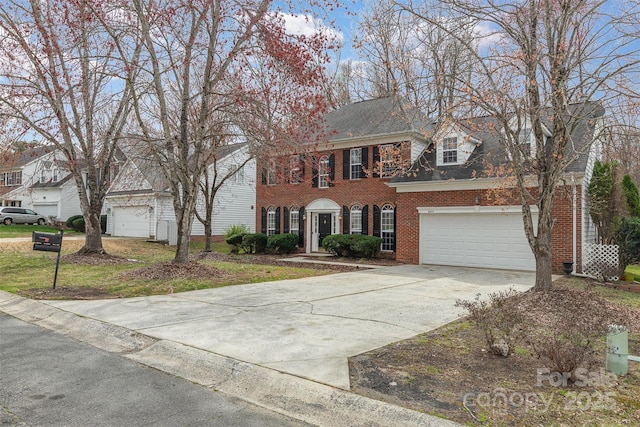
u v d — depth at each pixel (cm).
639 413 402
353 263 1844
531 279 1356
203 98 1282
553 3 839
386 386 463
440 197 1767
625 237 1363
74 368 545
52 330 739
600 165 1566
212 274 1333
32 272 1363
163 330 695
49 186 3953
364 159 2098
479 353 577
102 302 927
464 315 822
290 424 403
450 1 877
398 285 1223
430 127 2011
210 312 836
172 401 449
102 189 1794
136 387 485
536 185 1451
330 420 410
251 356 563
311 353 577
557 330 676
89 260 1647
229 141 1759
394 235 2003
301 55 1156
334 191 2209
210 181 3041
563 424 378
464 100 885
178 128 1614
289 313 834
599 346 628
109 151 1789
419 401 424
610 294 1109
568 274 1421
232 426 394
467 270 1599
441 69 908
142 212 2994
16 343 654
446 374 499
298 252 2330
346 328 717
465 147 1742
